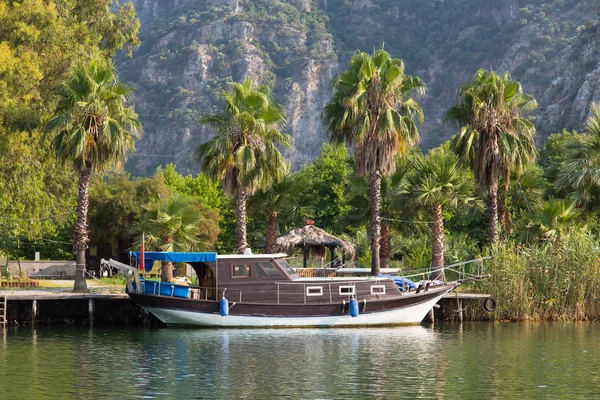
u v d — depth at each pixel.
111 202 72.12
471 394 22.67
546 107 192.62
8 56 48.00
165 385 23.66
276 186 51.91
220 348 31.80
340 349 31.73
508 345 33.28
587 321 43.53
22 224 54.12
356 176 53.41
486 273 44.47
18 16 53.31
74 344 32.91
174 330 38.44
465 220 67.88
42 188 59.03
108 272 71.88
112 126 43.22
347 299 39.62
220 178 47.12
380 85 45.44
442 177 46.47
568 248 43.84
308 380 24.66
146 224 48.84
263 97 46.78
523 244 49.38
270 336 35.91
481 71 48.75
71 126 42.16
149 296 38.56
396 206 48.16
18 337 35.47
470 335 36.81
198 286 39.88
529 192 52.03
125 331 38.06
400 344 33.47
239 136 46.38
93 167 43.56
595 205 50.69
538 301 43.75
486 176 47.78
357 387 23.53
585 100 176.75
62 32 56.72
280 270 39.09
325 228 81.50
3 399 21.55
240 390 22.94
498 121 47.22
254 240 86.25
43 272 69.81
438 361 28.73
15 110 47.66
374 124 45.53
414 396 22.34
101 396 22.00
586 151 50.47
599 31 190.88
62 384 23.70
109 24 66.25
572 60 194.75
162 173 93.44
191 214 49.50
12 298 39.50
